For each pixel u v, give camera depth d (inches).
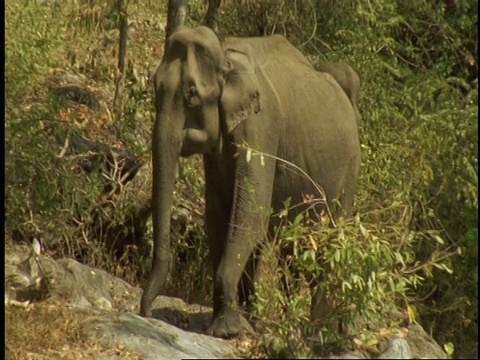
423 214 624.1
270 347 508.7
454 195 633.0
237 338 537.3
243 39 577.0
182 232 648.4
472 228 618.8
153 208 531.8
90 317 529.3
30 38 651.5
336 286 512.1
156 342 511.2
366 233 511.5
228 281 535.2
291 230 517.7
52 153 618.8
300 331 512.1
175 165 531.2
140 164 668.7
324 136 585.3
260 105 546.6
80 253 633.6
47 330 520.1
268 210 548.1
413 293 594.2
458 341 600.4
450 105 694.5
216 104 536.1
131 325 518.9
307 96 584.1
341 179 595.2
